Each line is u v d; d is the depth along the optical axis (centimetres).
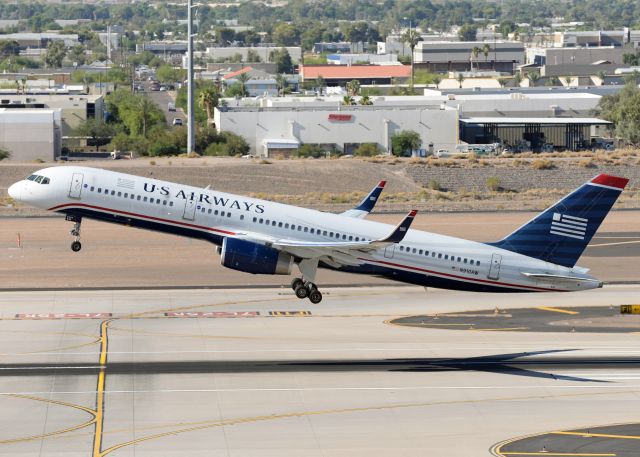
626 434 15538
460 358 19650
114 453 14438
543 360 19600
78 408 16312
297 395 17150
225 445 14812
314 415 16175
